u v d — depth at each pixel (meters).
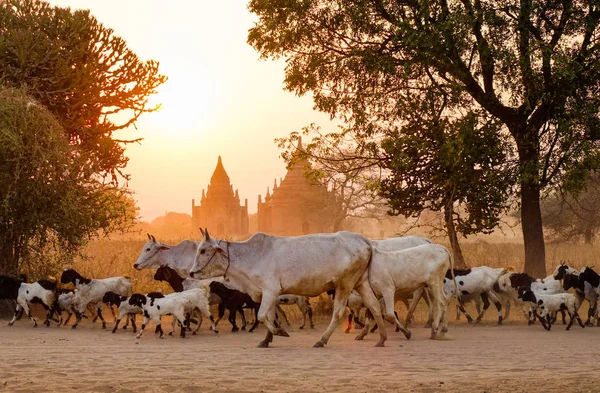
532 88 23.97
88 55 23.52
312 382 8.57
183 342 15.41
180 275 19.22
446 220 26.42
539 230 26.09
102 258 28.62
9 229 21.02
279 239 14.19
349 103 26.64
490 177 24.20
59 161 20.69
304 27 26.28
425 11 23.67
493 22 23.52
